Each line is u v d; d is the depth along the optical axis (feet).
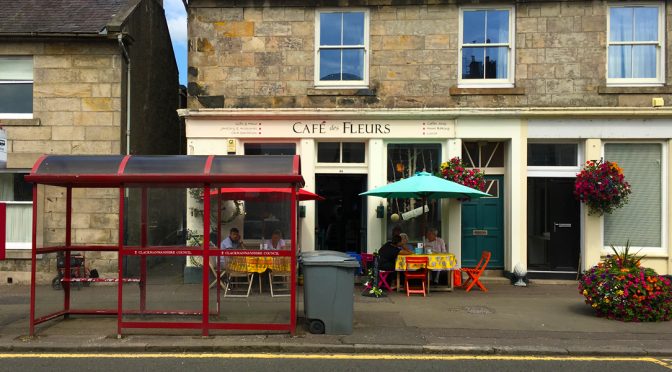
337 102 39.75
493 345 22.84
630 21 39.47
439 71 39.47
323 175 40.81
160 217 27.53
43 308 29.66
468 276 39.63
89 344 22.90
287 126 39.47
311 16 40.09
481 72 40.06
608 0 38.88
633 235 39.09
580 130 38.73
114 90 39.65
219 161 24.61
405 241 37.40
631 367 20.49
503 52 40.04
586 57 38.86
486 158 40.83
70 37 39.17
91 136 39.60
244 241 26.02
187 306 25.96
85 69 39.70
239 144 39.91
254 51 40.16
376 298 33.32
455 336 24.30
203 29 40.22
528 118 38.86
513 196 38.88
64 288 28.04
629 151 39.29
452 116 38.86
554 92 38.88
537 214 40.06
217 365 20.61
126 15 40.68
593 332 25.22
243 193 26.13
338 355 22.08
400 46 39.68
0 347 22.80
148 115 45.78
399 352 22.47
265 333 24.71
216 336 24.18
